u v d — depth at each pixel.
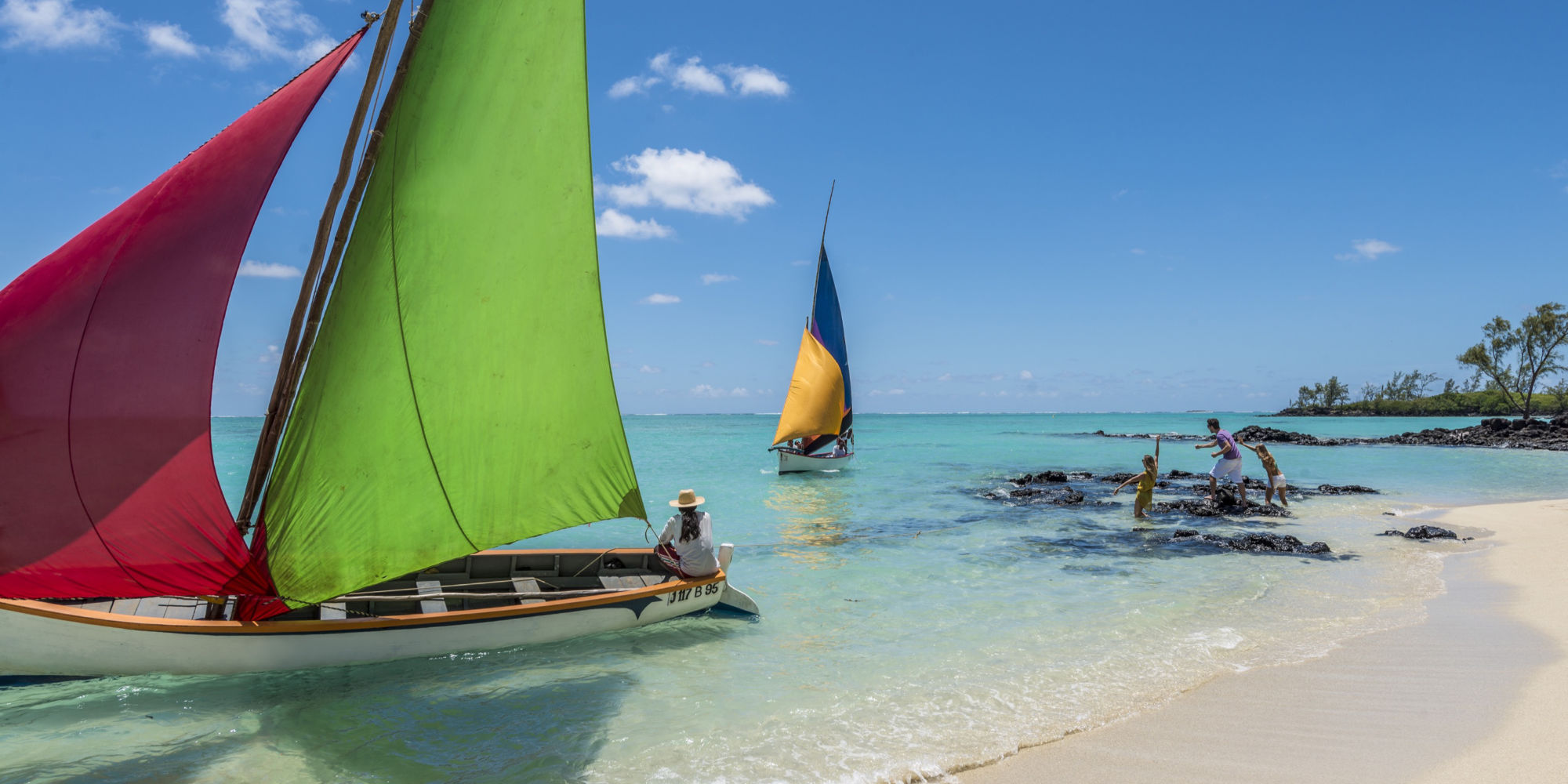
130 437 6.74
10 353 6.42
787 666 8.54
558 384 8.98
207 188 7.17
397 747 6.48
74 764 6.10
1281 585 12.30
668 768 6.08
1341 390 150.88
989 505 23.00
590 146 8.94
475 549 8.53
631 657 8.83
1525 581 11.91
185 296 6.94
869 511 21.62
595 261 9.12
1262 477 31.98
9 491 6.44
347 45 7.82
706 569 10.37
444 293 8.07
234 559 7.11
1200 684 7.76
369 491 7.79
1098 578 13.02
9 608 6.83
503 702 7.48
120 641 7.21
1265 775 5.70
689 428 118.69
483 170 8.23
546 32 8.48
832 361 32.31
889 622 10.32
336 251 7.43
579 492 9.32
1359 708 6.94
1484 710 6.70
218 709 7.18
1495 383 72.75
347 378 7.55
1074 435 86.31
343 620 7.89
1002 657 8.80
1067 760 6.10
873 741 6.54
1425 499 24.12
